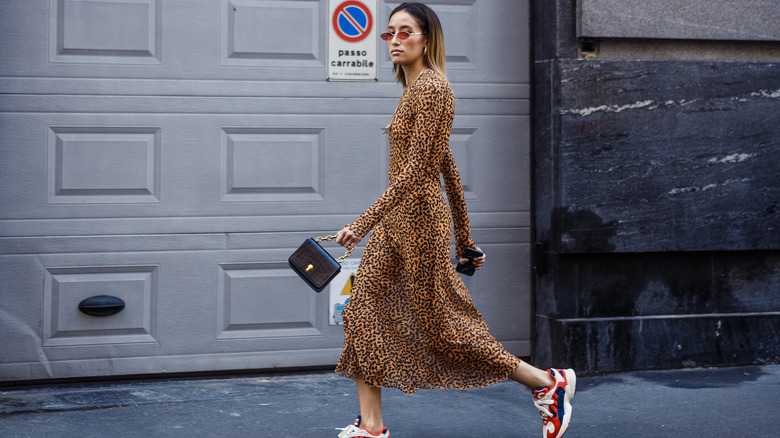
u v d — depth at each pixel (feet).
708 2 15.07
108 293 14.11
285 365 14.76
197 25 14.29
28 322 13.83
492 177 15.37
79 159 13.96
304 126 14.70
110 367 14.12
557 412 10.64
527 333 15.56
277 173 14.62
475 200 15.30
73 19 13.91
